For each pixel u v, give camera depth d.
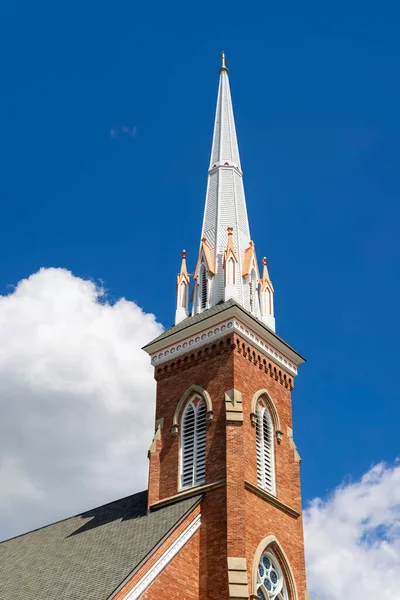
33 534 63.00
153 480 55.16
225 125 72.94
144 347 60.94
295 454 57.25
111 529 54.31
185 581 47.56
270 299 63.81
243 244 65.12
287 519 54.03
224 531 49.06
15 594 48.00
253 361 57.03
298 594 51.84
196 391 56.16
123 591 43.16
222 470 51.59
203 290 62.56
